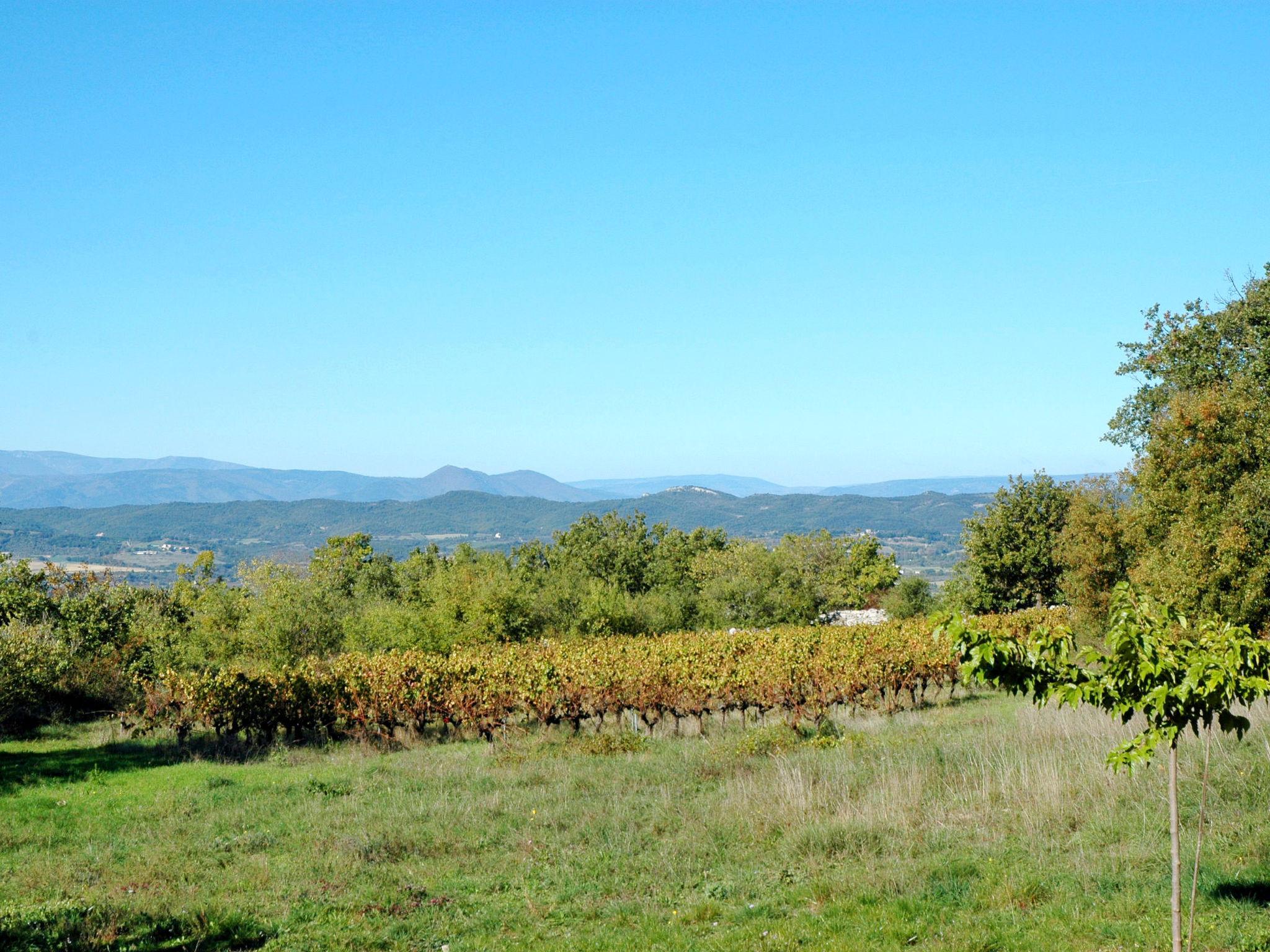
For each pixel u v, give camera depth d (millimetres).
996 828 10836
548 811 13414
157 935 8773
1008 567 44656
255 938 8633
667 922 8844
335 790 16062
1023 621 30828
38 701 25812
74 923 8805
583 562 62281
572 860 11102
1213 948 6934
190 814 14328
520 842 11969
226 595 36438
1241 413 23812
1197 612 21547
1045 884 8750
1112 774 11656
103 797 15703
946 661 24531
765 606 50812
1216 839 9484
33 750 21922
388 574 62875
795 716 21891
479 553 65375
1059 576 43781
